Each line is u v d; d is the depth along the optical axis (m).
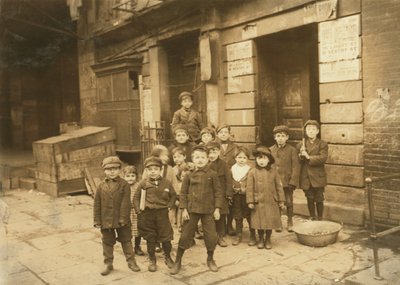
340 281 4.35
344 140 6.50
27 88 17.05
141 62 11.37
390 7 5.82
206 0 8.58
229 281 4.48
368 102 6.16
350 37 6.33
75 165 10.06
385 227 6.01
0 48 14.98
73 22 14.48
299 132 8.30
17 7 13.23
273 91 8.46
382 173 6.04
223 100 8.80
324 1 6.64
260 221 5.34
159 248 5.55
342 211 6.44
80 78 13.77
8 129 17.00
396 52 5.78
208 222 4.82
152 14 10.12
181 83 10.76
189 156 6.82
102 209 4.77
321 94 6.79
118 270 4.95
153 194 4.83
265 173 5.40
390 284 4.22
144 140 10.61
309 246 5.46
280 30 7.48
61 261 5.37
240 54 8.35
